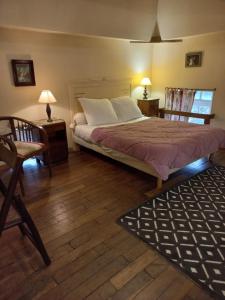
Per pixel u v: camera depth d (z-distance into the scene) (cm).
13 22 277
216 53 407
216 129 332
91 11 313
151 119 419
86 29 340
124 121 412
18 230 207
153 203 246
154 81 528
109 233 202
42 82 362
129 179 304
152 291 148
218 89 421
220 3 322
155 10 376
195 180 296
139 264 168
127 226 211
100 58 425
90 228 209
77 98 409
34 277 159
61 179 308
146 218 222
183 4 351
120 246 187
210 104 442
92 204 247
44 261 168
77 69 398
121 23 362
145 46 492
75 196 264
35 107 363
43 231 205
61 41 366
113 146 307
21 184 265
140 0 340
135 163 293
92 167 346
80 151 420
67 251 182
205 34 396
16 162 136
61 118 400
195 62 440
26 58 337
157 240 193
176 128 344
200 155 296
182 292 147
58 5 282
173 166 262
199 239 193
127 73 479
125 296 145
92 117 384
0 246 189
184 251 180
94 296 145
